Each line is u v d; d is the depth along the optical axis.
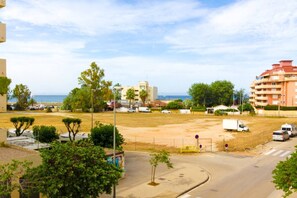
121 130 63.12
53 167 15.46
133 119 89.88
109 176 16.41
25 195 17.33
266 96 124.94
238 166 31.80
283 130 52.78
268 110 113.19
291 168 15.07
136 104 168.25
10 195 16.69
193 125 74.75
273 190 23.42
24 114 96.06
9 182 14.95
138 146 43.44
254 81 141.88
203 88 152.25
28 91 125.69
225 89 153.50
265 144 46.19
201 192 23.03
